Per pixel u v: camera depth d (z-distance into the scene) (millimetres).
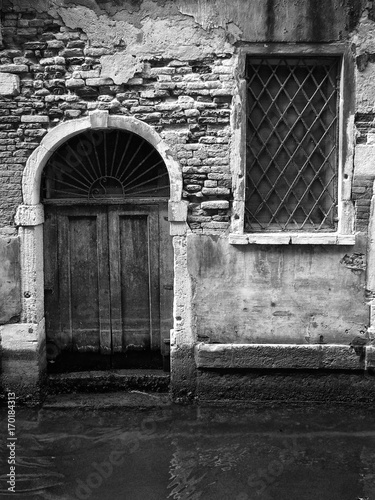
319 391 6062
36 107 5820
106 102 5809
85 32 5734
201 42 5723
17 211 5938
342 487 4688
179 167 5855
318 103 5930
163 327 6418
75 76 5781
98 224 6352
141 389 6320
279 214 6055
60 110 5828
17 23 5750
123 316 6449
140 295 6430
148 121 5832
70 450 5227
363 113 5766
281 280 5961
